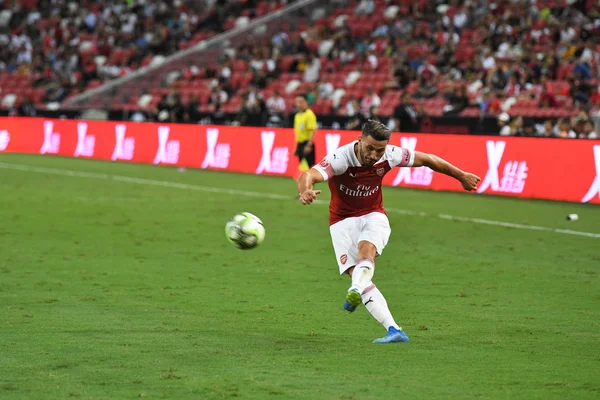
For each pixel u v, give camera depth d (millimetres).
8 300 26156
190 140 78188
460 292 28453
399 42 91750
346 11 101938
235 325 23219
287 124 77562
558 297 27750
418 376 18156
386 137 20016
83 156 88938
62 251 35562
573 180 52688
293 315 24641
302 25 103625
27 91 114062
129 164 80688
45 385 17234
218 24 112750
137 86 105188
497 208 50531
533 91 73688
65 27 121438
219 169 75250
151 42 113500
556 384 17609
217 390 16938
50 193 57000
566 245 38594
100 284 28984
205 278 30391
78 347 20469
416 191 59406
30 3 128125
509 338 22016
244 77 96312
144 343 20969
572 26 83875
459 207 50969
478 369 18781
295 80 94000
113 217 46156
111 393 16688
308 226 43812
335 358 19672
